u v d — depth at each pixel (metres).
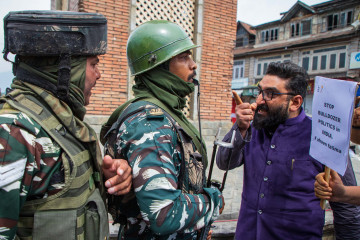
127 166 1.01
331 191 1.24
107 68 5.94
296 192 1.45
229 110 7.41
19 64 0.99
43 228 0.88
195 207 1.08
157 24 1.31
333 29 24.25
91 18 0.99
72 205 0.93
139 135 1.04
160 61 1.23
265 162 1.54
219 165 1.66
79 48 0.98
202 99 7.02
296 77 1.44
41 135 0.88
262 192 1.51
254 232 1.52
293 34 27.14
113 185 0.98
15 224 0.82
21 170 0.82
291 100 1.47
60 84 0.97
